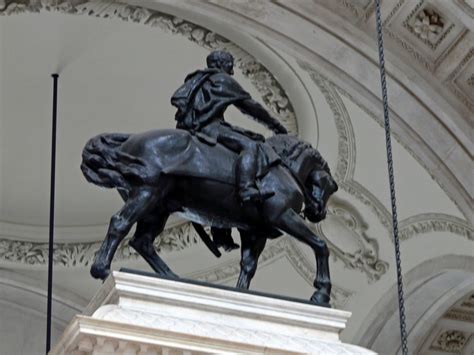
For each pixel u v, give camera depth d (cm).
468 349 2411
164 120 2244
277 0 1902
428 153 2028
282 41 1934
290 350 1102
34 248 2391
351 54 1956
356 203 2198
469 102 2000
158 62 2102
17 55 2075
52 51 2064
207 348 1085
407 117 2003
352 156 2133
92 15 1911
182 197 1245
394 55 1961
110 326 1068
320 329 1177
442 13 1916
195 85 1284
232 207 1246
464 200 2050
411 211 2172
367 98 1992
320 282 1242
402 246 2231
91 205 2394
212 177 1239
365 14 1938
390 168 1333
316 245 1250
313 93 2042
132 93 2183
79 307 2420
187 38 1969
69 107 2216
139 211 1217
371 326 2331
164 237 2322
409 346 2364
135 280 1134
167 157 1237
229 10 1898
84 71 2123
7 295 2427
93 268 1195
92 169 1242
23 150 2303
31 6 1891
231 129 1273
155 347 1075
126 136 1257
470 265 2167
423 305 2327
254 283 2359
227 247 1279
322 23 1928
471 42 1928
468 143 2005
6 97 2188
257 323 1160
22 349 2419
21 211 2398
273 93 2045
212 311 1149
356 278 2294
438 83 1983
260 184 1245
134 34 2025
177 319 1118
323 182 1303
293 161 1289
